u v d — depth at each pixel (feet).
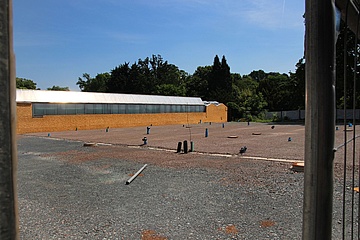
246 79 228.63
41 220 13.25
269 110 152.97
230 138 53.88
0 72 1.96
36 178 22.47
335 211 12.69
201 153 35.12
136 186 19.51
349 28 5.04
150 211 14.28
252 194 16.75
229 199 15.92
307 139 3.48
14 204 2.07
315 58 3.34
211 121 134.92
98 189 18.86
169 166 26.86
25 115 76.07
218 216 13.29
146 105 108.37
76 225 12.59
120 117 99.76
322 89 3.34
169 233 11.51
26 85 183.42
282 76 182.29
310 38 3.37
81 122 88.84
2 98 1.97
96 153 36.63
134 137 59.11
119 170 25.29
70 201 16.24
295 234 11.04
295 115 133.18
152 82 193.98
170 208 14.67
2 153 1.98
